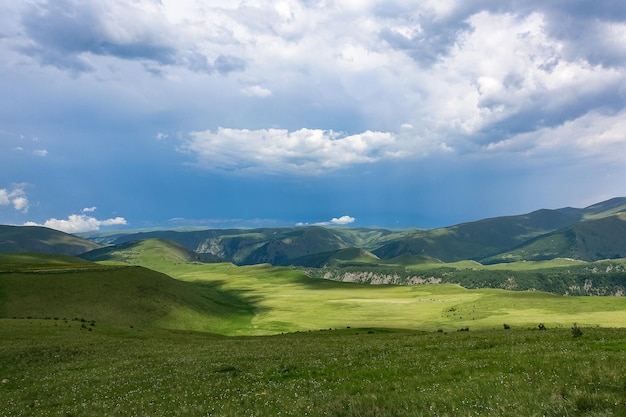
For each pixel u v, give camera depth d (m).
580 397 11.27
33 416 23.61
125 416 19.72
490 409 11.63
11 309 113.12
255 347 49.88
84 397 27.09
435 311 188.38
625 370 14.73
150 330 86.19
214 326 146.00
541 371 16.95
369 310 199.62
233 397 20.36
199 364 35.16
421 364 23.83
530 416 10.58
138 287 153.12
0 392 33.03
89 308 124.88
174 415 18.16
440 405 12.99
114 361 42.91
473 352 27.44
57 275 143.12
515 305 177.12
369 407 13.60
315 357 33.22
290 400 17.38
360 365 26.17
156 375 31.80
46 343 54.91
